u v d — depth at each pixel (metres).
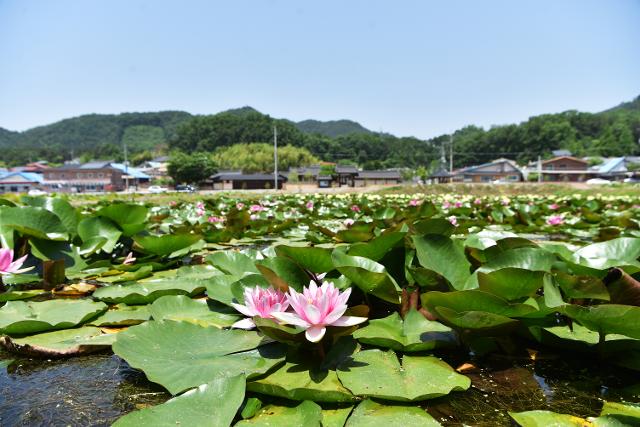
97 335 1.77
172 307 1.96
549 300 1.44
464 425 1.18
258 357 1.44
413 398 1.20
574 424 1.13
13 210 2.87
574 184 32.78
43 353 1.60
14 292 2.38
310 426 1.08
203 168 52.91
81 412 1.22
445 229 2.73
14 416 1.20
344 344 1.54
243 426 1.11
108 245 3.24
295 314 1.36
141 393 1.34
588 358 1.60
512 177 60.88
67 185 58.22
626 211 7.79
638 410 1.23
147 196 24.44
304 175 62.66
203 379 1.27
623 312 1.30
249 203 11.10
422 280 1.85
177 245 3.12
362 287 1.78
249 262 2.44
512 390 1.37
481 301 1.46
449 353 1.65
